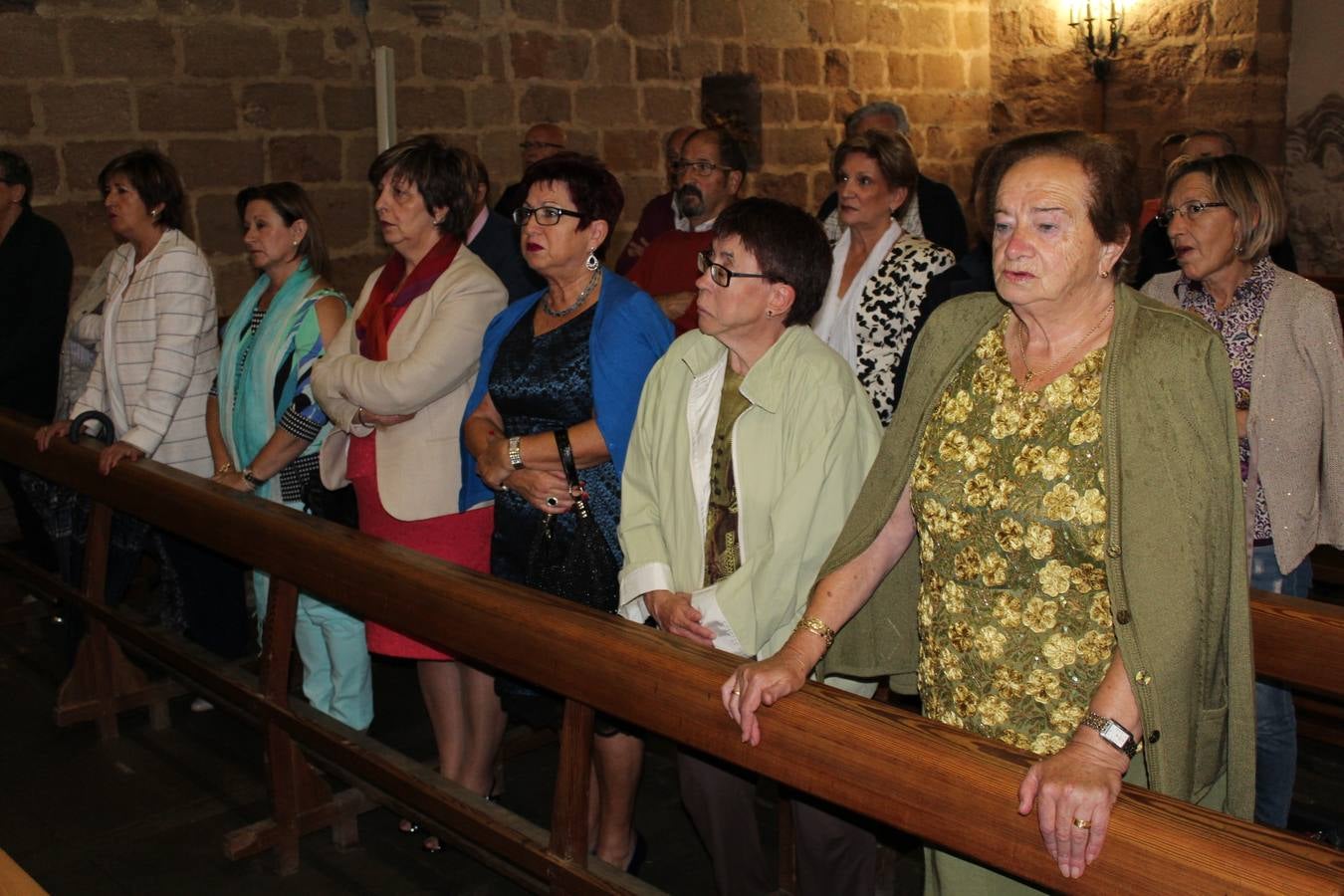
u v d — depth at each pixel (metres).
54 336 4.50
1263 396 2.58
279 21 6.03
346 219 6.35
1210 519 1.50
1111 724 1.47
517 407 2.71
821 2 7.91
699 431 2.29
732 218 2.20
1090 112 8.34
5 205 4.47
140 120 5.71
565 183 2.58
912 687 2.04
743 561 2.24
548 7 6.85
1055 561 1.60
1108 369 1.54
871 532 1.79
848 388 2.21
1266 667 2.11
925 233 4.61
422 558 2.55
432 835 3.15
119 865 3.10
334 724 2.97
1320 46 7.26
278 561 2.88
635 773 2.74
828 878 2.33
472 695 3.02
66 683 3.86
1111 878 1.40
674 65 7.37
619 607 2.41
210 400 3.82
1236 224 2.57
